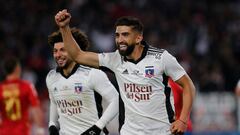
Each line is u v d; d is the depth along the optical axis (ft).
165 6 188.44
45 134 128.88
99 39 173.99
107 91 66.08
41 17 183.01
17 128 92.07
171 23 179.83
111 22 182.09
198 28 175.11
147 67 58.65
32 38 173.58
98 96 67.05
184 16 184.34
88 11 184.75
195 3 191.11
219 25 180.75
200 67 155.94
